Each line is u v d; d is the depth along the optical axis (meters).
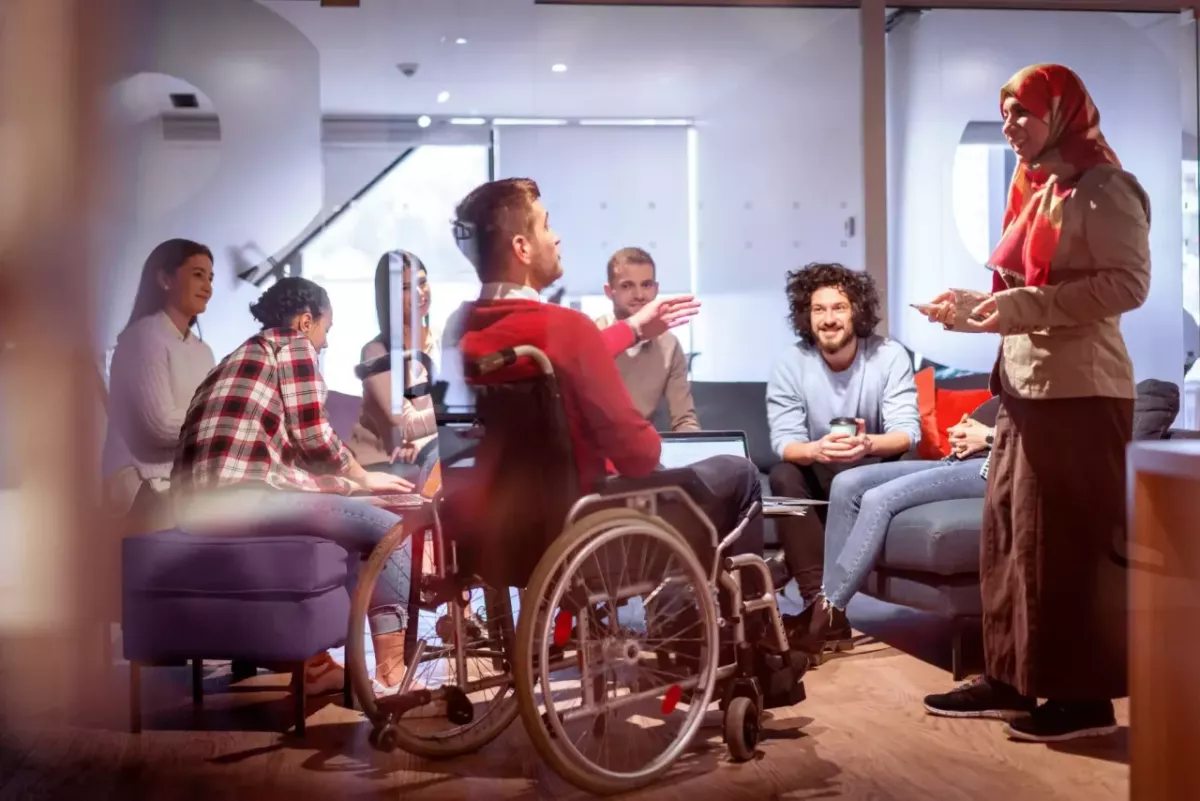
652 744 2.39
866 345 3.63
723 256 6.19
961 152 5.18
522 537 2.26
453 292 7.18
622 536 2.16
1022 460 2.36
